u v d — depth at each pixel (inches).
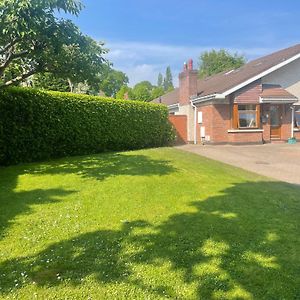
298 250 155.0
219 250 155.0
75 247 160.2
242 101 706.2
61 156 493.0
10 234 176.6
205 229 180.9
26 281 129.3
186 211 212.7
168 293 121.3
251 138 713.0
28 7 254.5
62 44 308.2
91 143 539.2
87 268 139.6
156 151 524.1
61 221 196.9
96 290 123.2
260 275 132.9
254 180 311.6
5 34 274.5
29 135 443.8
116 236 173.5
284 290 122.4
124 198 243.8
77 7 289.9
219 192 259.9
